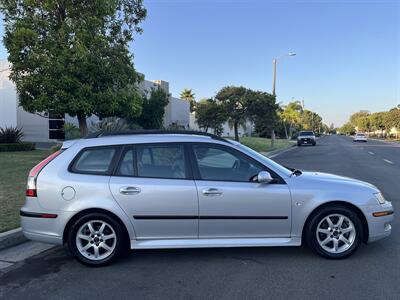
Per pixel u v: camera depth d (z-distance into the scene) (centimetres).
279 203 533
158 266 530
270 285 464
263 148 3350
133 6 1786
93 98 1593
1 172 1397
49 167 540
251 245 534
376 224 547
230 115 3353
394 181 1352
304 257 556
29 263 551
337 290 448
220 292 447
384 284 464
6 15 1620
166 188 527
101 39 1587
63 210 526
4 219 726
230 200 529
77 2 1611
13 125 3117
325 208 540
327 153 3061
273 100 3294
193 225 531
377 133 12481
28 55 1559
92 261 529
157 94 2800
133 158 544
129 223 527
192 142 550
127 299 433
